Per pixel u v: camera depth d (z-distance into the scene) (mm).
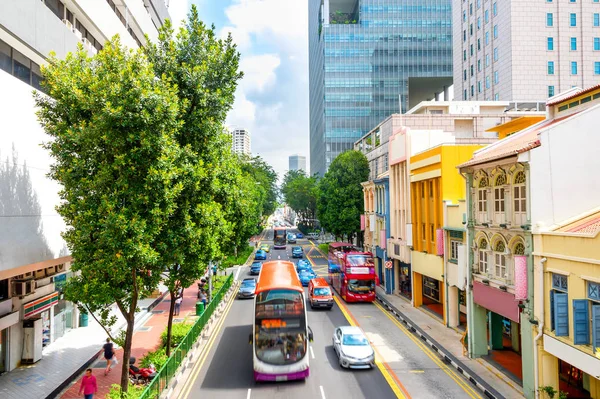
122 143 13758
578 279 13852
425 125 48812
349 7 120188
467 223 21391
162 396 15898
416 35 105500
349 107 104875
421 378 18609
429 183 30250
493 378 18094
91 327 27016
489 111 56375
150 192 14438
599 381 15906
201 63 18000
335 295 38219
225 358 21625
